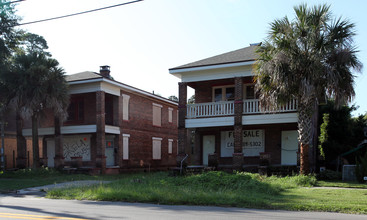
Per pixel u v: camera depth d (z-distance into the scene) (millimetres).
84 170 24406
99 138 24688
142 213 9141
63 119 24141
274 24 16953
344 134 21578
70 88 25734
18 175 22438
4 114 23172
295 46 16125
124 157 27609
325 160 21484
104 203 11508
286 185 15000
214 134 24250
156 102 33219
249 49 24281
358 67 15688
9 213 9195
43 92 22484
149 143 31547
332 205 9742
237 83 20906
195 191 13250
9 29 26281
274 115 20000
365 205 9805
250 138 23156
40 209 9977
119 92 27391
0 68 23781
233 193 12586
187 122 22016
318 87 15914
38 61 23156
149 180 17641
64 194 13969
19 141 26797
